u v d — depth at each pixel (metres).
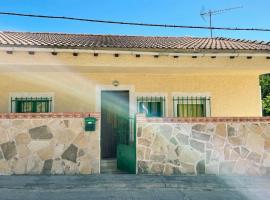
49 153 8.65
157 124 8.98
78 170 8.69
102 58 9.91
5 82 11.12
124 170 9.59
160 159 8.92
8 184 7.61
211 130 9.14
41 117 8.70
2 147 8.56
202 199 6.80
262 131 9.29
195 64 10.39
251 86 12.25
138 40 13.10
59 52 9.55
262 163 9.19
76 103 11.41
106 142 11.55
